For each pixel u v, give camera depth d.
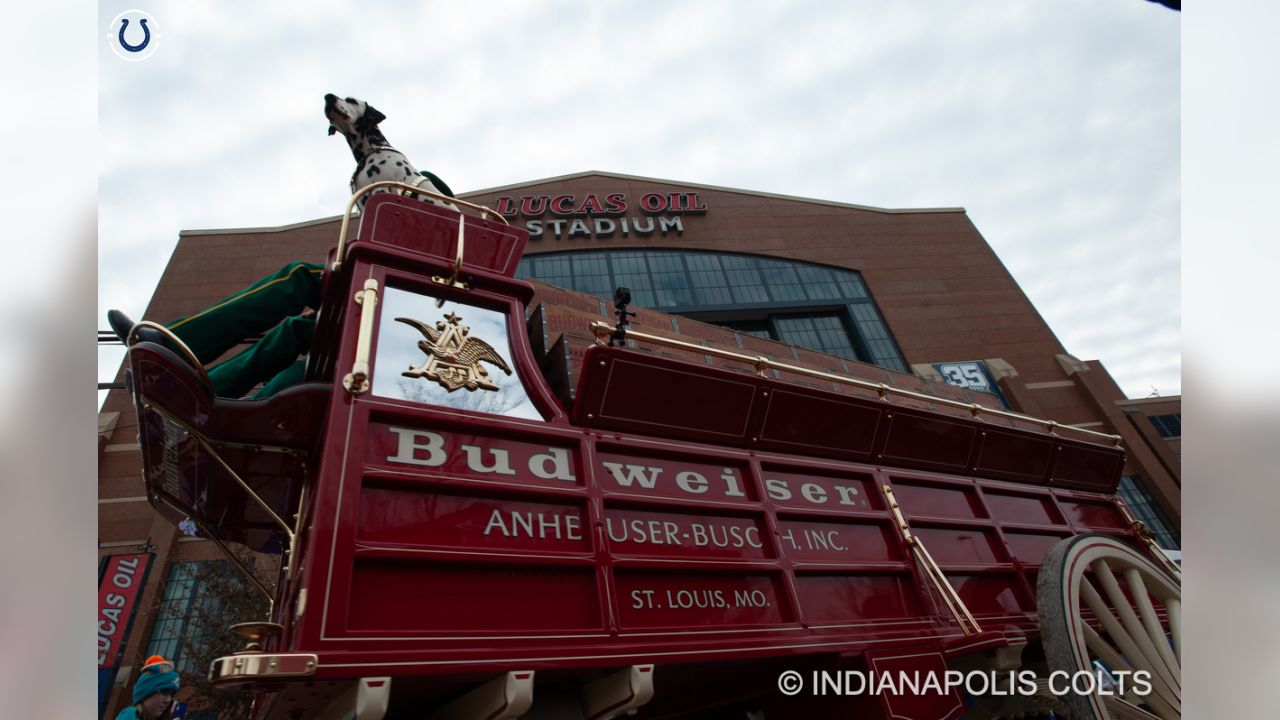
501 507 3.60
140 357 3.30
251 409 3.61
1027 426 8.64
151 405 3.47
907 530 5.09
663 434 4.46
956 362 27.72
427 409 3.63
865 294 30.02
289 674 2.57
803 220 32.69
